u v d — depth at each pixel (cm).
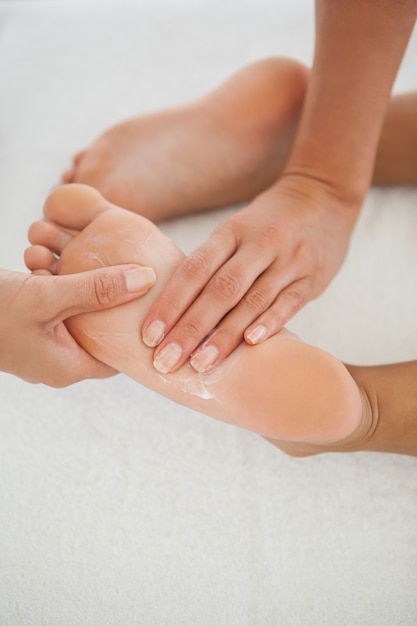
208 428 61
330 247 62
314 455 59
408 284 66
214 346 54
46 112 79
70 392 63
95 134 77
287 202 62
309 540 56
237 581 55
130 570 56
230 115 68
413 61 80
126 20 87
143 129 69
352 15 58
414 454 57
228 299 55
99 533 57
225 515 58
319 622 54
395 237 68
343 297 66
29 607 55
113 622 55
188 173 68
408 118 67
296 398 52
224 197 70
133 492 58
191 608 55
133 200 67
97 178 67
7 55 85
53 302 53
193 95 80
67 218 59
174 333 54
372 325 64
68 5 90
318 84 61
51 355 54
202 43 84
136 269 54
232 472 59
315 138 62
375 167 70
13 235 70
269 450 60
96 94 80
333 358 53
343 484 58
